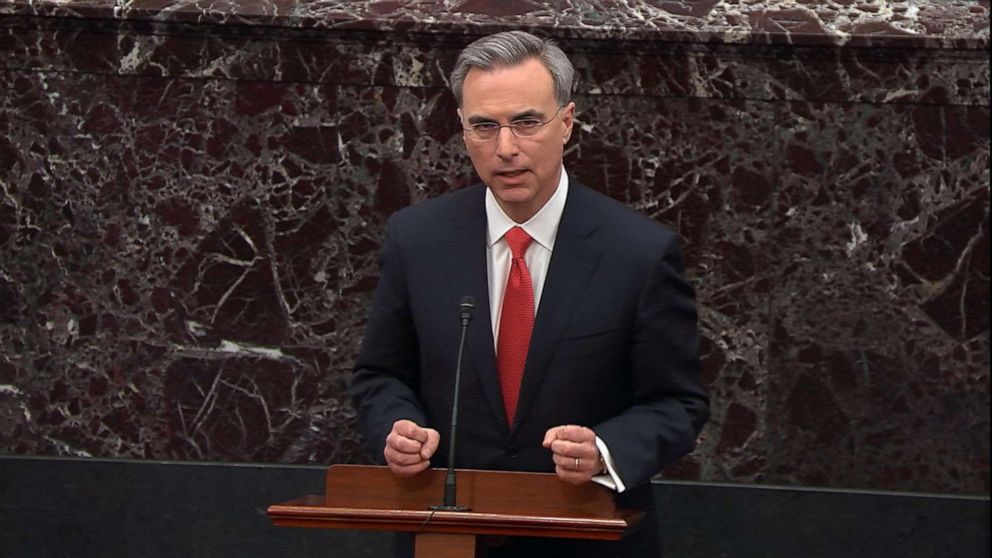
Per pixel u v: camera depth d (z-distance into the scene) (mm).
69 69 16406
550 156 11508
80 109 16469
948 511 16094
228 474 16469
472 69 11453
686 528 16312
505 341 11875
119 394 16594
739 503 16250
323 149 16422
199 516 16484
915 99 16062
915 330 16234
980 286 16188
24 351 16641
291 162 16453
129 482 16484
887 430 16297
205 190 16484
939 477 16297
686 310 11922
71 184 16500
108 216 16516
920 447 16297
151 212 16500
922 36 15875
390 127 16375
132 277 16547
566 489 10664
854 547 16188
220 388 16562
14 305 16594
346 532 16453
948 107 16094
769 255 16250
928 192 16156
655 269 11758
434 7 16250
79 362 16609
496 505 10750
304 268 16516
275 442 16578
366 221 16453
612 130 16203
